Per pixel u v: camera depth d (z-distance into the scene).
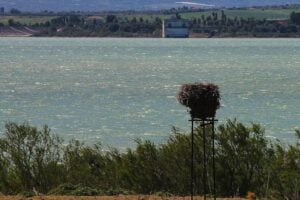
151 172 67.62
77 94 199.25
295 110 162.12
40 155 69.88
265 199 61.06
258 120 145.50
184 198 59.06
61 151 79.06
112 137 123.81
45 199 57.94
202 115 47.25
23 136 70.88
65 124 141.50
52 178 68.50
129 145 113.38
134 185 67.50
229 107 168.00
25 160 69.19
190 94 47.03
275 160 64.75
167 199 58.47
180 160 67.25
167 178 67.38
